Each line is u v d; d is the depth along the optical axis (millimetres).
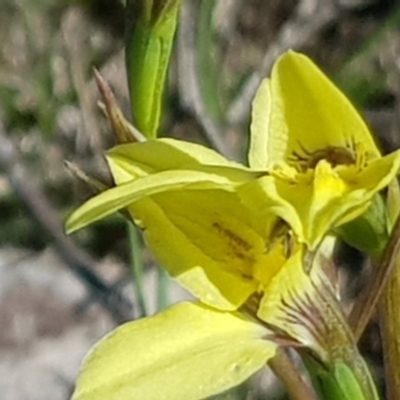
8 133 170
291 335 54
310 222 50
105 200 48
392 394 55
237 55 167
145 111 58
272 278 55
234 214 55
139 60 57
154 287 141
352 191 51
